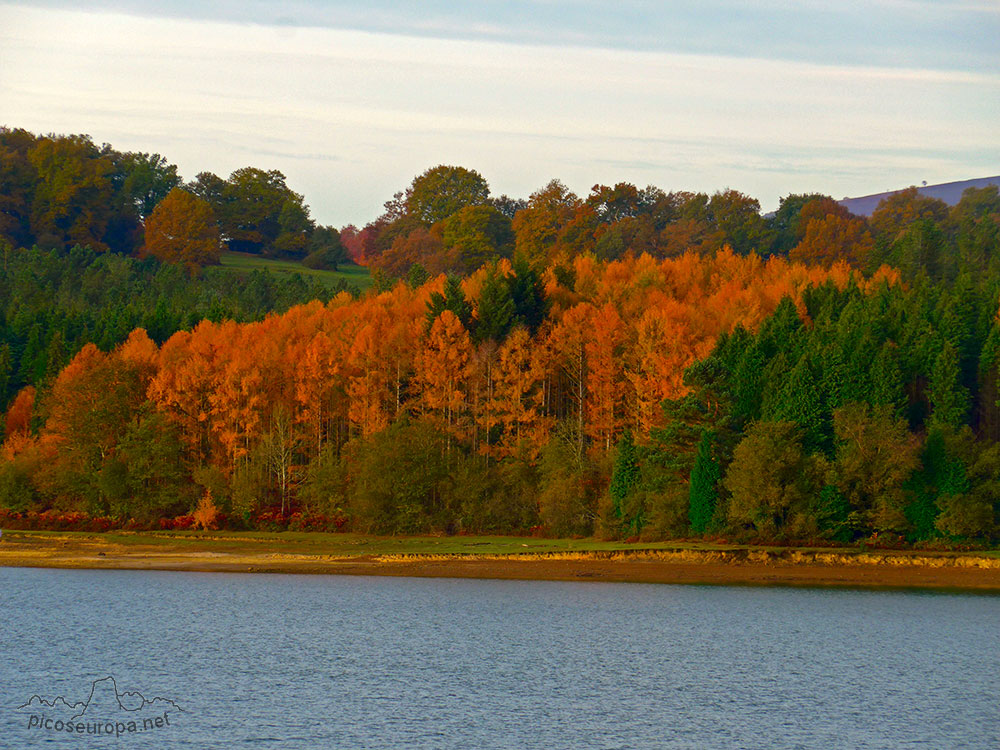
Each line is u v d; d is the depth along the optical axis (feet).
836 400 522.47
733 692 287.07
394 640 347.97
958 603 403.13
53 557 510.17
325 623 375.66
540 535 552.00
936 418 528.63
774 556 471.62
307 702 275.59
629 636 354.74
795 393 520.42
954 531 474.49
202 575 475.31
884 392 518.37
